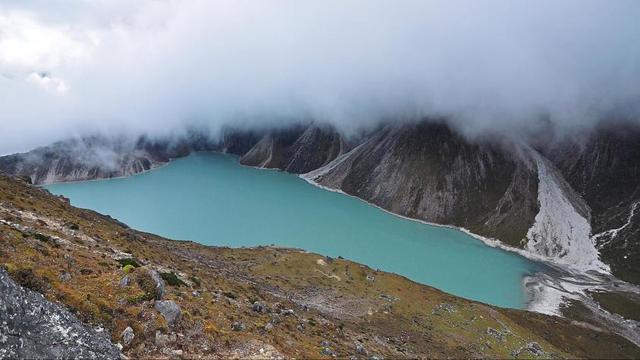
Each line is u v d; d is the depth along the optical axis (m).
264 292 96.25
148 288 37.94
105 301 33.44
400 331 120.75
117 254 58.41
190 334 36.06
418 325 133.88
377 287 166.50
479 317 159.62
